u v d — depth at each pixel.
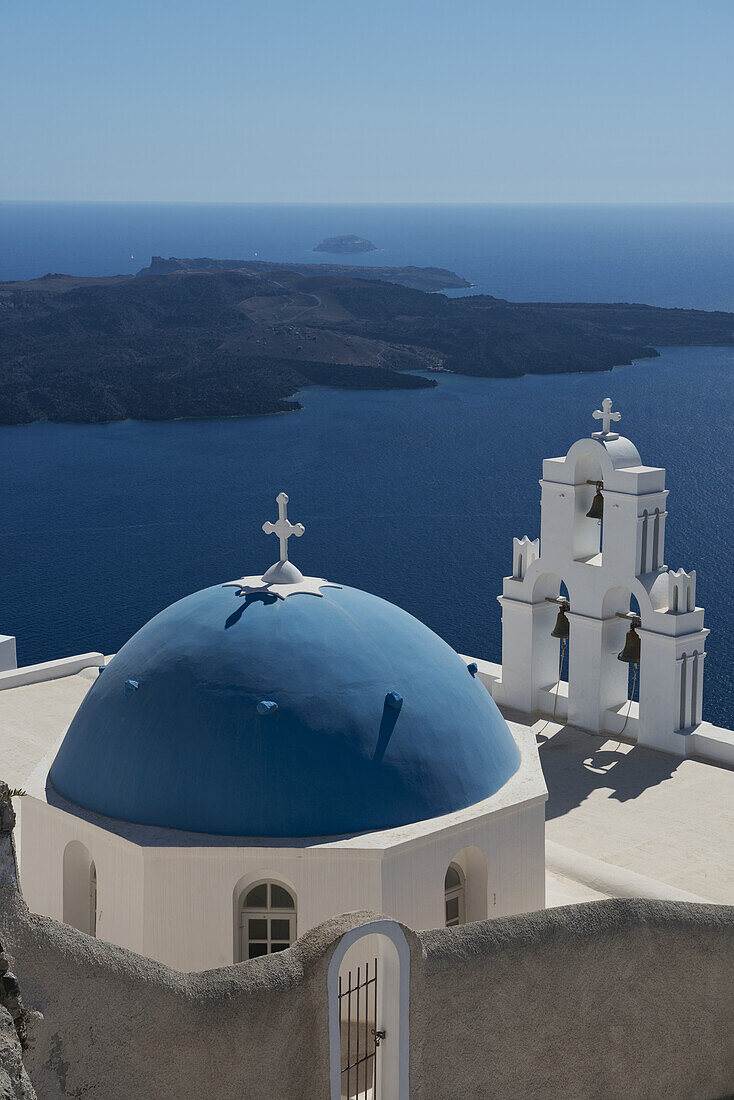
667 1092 13.68
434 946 12.22
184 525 134.00
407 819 14.97
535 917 12.77
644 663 24.81
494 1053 12.58
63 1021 10.41
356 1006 13.73
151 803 14.96
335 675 15.38
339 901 14.43
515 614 26.67
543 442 179.38
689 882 19.66
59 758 16.53
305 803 14.68
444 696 16.05
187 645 15.79
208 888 14.45
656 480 24.48
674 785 23.25
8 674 29.55
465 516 135.25
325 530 130.25
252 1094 11.55
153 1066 10.98
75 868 15.80
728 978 13.84
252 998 11.49
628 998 13.27
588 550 25.92
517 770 16.70
